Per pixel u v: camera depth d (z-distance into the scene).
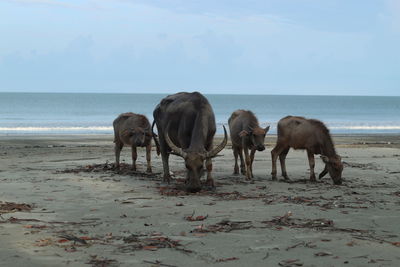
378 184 13.58
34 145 28.44
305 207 9.75
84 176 14.39
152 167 17.11
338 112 106.94
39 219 8.49
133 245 6.83
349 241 7.13
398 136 39.78
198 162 10.98
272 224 8.19
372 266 5.99
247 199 10.70
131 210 9.39
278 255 6.43
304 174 15.92
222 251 6.60
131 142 15.15
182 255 6.41
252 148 14.68
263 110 115.44
